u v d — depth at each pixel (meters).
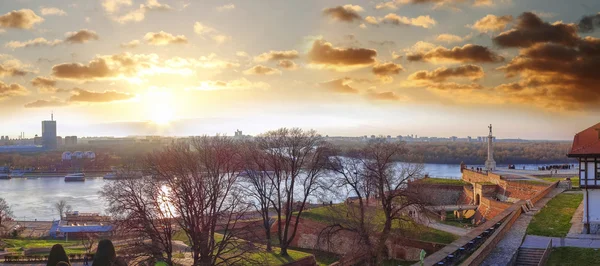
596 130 67.12
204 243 62.38
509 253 57.66
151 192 67.81
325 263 80.88
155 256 62.31
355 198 108.38
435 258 58.19
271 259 70.19
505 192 107.88
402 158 114.50
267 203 87.50
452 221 104.25
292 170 79.00
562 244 60.12
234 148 86.62
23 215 178.00
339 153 99.75
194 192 66.12
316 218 91.62
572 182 111.62
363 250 71.75
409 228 73.81
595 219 64.44
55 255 63.78
